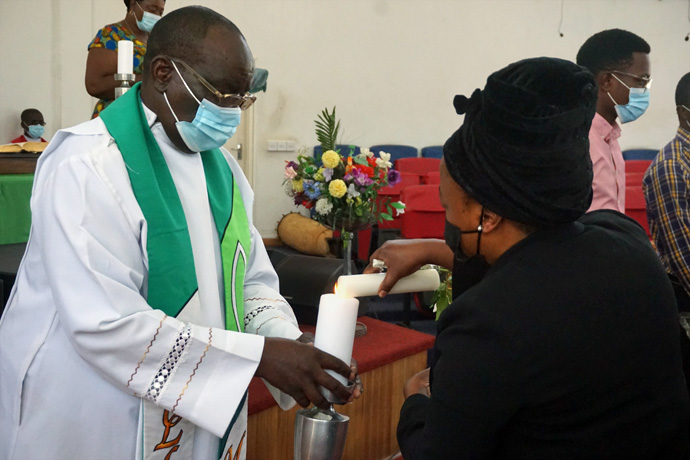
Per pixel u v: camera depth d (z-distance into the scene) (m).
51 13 6.24
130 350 1.08
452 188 0.95
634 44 2.21
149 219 1.15
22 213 2.76
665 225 2.01
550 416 0.87
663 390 0.91
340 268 2.38
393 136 8.72
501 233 0.95
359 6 8.26
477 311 0.87
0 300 1.93
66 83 6.38
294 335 1.31
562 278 0.87
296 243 6.77
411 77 8.69
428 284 1.32
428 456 0.88
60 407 1.15
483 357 0.84
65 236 1.07
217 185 1.34
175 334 1.10
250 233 1.46
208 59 1.16
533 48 9.21
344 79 8.32
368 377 2.13
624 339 0.86
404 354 2.22
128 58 1.82
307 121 8.16
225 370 1.13
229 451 1.31
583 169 0.89
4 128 6.13
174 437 1.21
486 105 0.87
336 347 1.13
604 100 2.28
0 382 1.21
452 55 8.85
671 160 2.02
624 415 0.88
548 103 0.85
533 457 0.89
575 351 0.84
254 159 7.91
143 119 1.20
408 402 1.04
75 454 1.16
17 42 6.10
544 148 0.85
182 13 1.18
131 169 1.15
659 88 9.84
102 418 1.16
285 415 1.89
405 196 4.49
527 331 0.84
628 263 0.92
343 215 2.48
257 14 7.70
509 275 0.89
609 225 1.07
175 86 1.17
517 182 0.86
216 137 1.21
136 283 1.15
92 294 1.06
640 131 9.91
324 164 2.49
